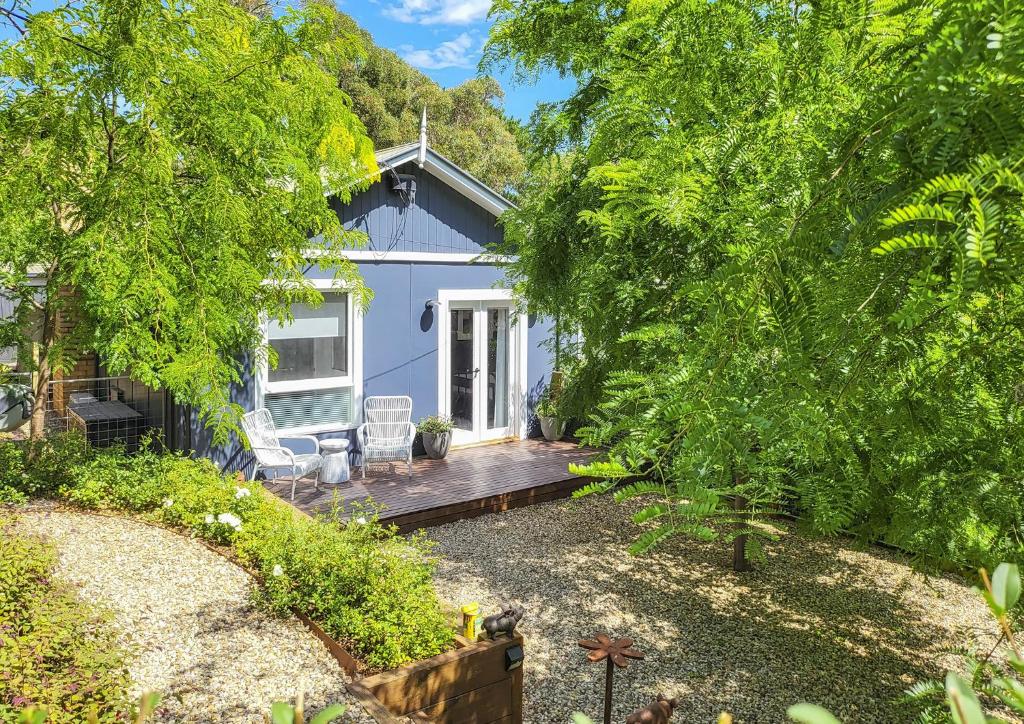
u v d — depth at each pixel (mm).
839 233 849
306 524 4691
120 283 3463
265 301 6133
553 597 5617
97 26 4355
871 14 1104
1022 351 1069
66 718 2436
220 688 3125
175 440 7734
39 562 3662
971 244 627
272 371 8023
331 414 8523
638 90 2066
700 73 1745
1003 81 653
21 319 5988
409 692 3332
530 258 5832
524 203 6312
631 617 5297
